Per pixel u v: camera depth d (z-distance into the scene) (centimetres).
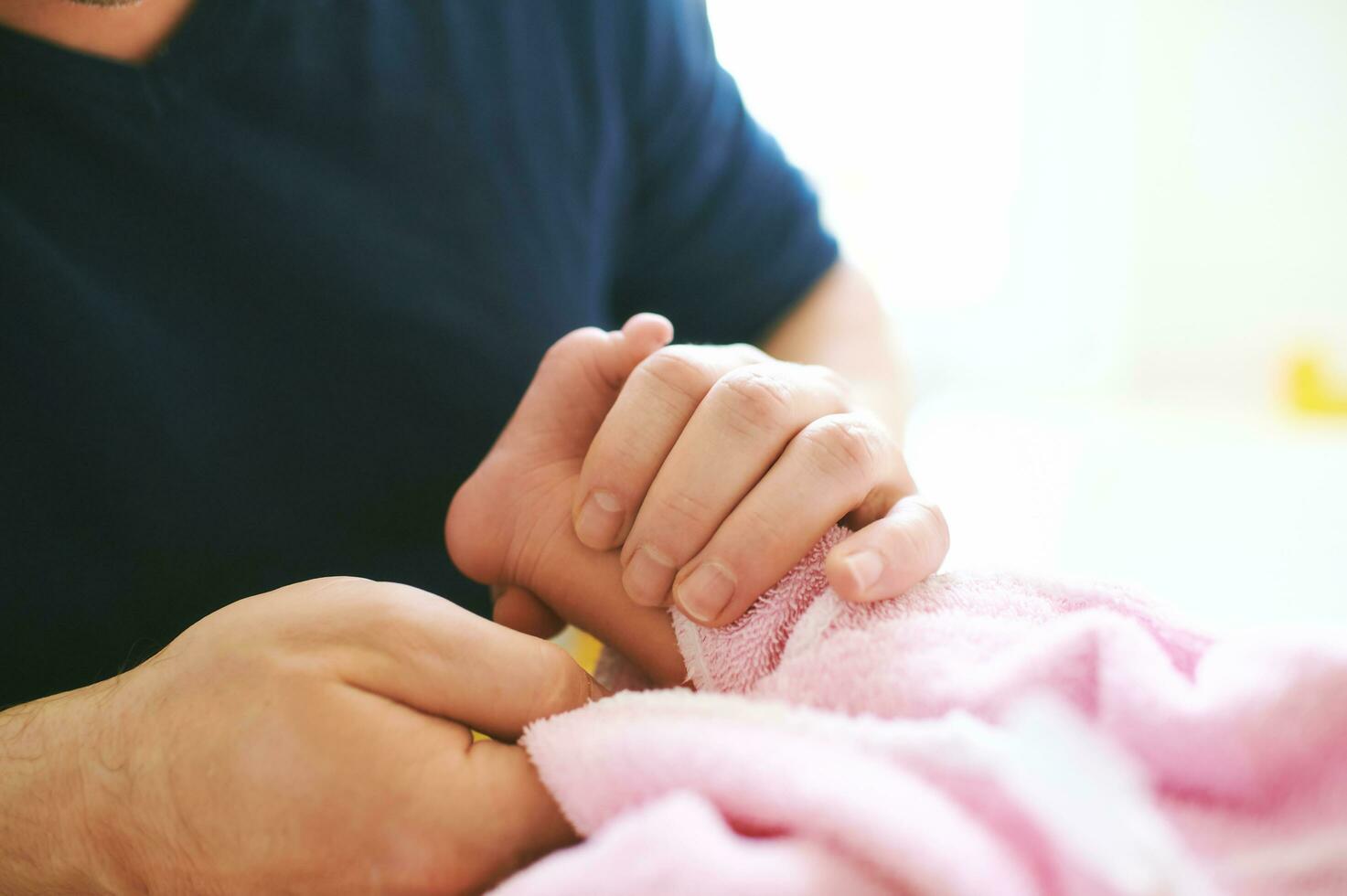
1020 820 30
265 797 32
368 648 33
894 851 29
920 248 150
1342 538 89
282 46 44
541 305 48
